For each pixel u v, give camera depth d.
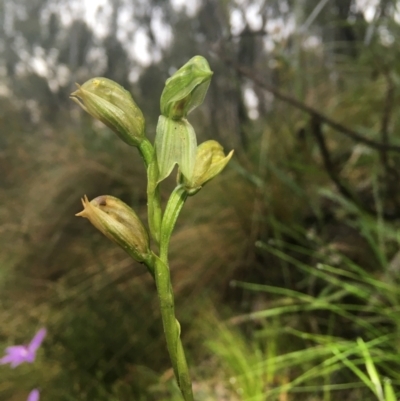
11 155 0.58
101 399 0.25
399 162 0.30
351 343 0.20
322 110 0.36
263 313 0.23
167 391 0.25
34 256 0.43
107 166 0.47
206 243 0.34
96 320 0.30
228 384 0.23
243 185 0.34
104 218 0.08
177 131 0.09
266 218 0.32
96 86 0.09
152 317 0.31
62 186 0.47
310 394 0.21
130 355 0.28
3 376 0.26
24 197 0.52
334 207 0.31
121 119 0.09
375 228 0.25
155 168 0.09
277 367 0.21
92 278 0.35
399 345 0.19
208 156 0.09
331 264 0.27
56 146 0.54
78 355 0.28
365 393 0.20
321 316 0.26
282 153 0.36
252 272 0.32
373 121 0.34
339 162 0.30
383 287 0.20
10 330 0.31
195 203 0.38
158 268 0.09
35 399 0.19
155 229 0.09
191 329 0.30
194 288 0.33
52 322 0.31
